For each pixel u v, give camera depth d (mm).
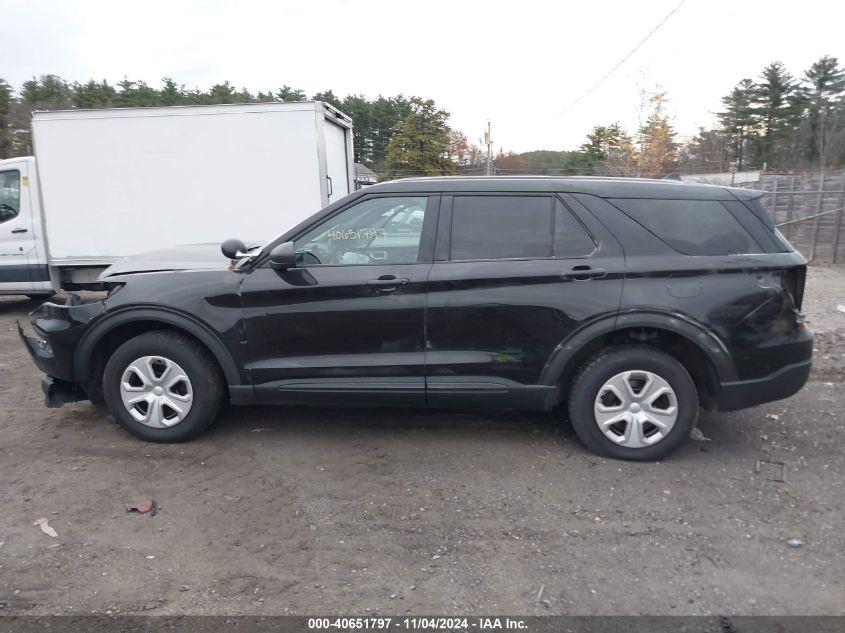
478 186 4312
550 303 4137
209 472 4176
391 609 2898
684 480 4066
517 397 4277
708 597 2984
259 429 4852
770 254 4164
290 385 4367
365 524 3582
